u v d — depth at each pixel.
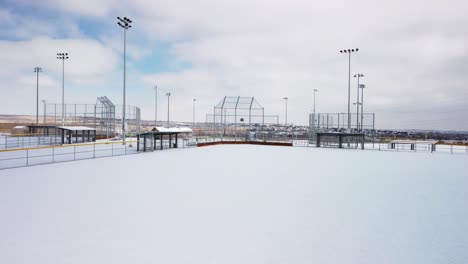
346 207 7.94
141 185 10.76
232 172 14.09
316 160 20.02
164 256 4.90
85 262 4.66
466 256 4.95
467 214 7.36
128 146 31.28
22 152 23.92
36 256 4.87
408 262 4.74
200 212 7.39
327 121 36.22
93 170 14.51
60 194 9.24
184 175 13.11
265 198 8.88
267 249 5.21
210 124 41.47
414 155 24.94
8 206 7.81
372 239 5.70
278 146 36.12
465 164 18.31
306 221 6.75
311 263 4.69
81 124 43.09
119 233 5.92
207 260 4.76
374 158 21.91
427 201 8.66
